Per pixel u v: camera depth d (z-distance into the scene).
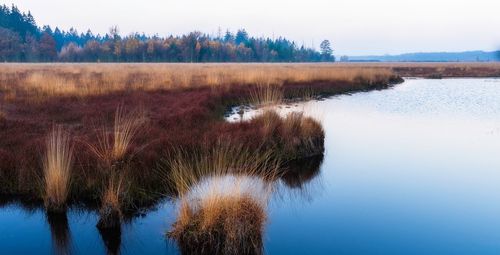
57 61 96.38
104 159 6.77
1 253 4.62
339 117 14.55
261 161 8.12
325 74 28.80
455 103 18.64
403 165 8.54
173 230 5.03
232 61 112.56
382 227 5.47
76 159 6.87
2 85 18.11
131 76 25.06
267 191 6.25
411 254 4.71
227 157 7.56
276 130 9.48
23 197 6.12
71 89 16.02
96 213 5.76
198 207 5.30
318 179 7.61
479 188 7.08
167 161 7.33
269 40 151.62
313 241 5.03
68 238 5.06
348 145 10.31
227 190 5.35
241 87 19.11
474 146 10.21
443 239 5.12
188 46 102.62
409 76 42.44
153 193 6.34
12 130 9.38
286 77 25.28
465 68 54.97
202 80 22.17
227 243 4.73
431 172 8.05
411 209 6.13
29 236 5.08
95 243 4.95
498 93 23.55
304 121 10.13
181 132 9.49
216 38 166.62
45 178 6.01
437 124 13.27
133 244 4.91
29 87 17.16
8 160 6.73
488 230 5.39
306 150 9.28
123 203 5.78
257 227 4.96
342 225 5.54
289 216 5.82
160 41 109.12
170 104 13.89
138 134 8.81
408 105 17.91
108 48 100.62
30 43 95.31
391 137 11.27
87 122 10.61
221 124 10.62
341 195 6.75
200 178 6.77
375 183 7.38
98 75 26.16
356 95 21.97
